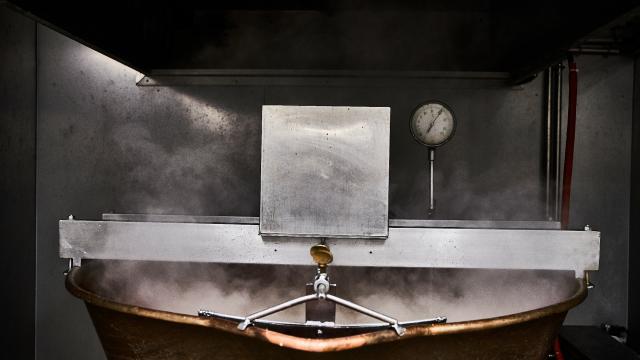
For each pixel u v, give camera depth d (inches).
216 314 52.0
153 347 53.4
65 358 102.7
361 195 59.1
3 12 91.8
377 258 60.7
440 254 61.1
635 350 94.0
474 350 51.3
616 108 97.9
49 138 101.4
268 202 59.6
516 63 87.7
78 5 68.3
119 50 81.4
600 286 98.6
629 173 98.0
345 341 46.9
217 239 62.7
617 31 85.3
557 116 96.0
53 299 102.3
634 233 96.0
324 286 52.5
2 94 91.8
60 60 101.0
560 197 96.3
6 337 93.6
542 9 74.7
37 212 102.0
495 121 98.0
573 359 86.4
